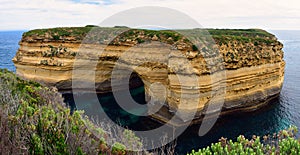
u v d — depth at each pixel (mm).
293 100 37500
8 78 15766
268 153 7938
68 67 36938
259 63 32969
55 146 7527
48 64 37062
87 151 8031
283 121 30469
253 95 32688
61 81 36938
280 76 37844
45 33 39125
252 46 33812
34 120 8703
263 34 46719
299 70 64750
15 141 7398
